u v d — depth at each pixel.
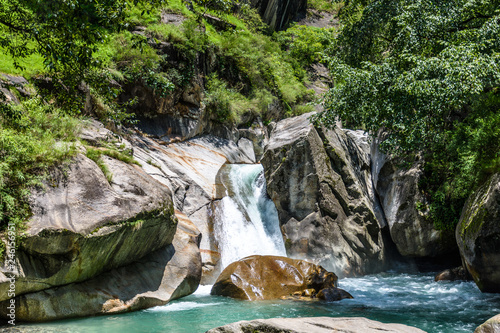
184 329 6.13
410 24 11.35
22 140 6.53
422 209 11.46
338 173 12.07
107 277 7.06
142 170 8.61
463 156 10.20
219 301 7.92
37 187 6.28
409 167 11.93
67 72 7.80
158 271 7.90
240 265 8.77
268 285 8.45
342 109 10.52
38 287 5.92
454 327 6.54
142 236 7.45
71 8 6.29
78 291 6.46
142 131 12.86
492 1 11.33
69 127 7.92
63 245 5.98
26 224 5.80
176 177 11.03
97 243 6.46
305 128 11.99
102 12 6.81
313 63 27.17
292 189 11.49
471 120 10.87
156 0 8.00
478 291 9.02
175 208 9.91
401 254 12.25
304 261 9.14
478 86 8.19
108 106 10.91
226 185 12.37
